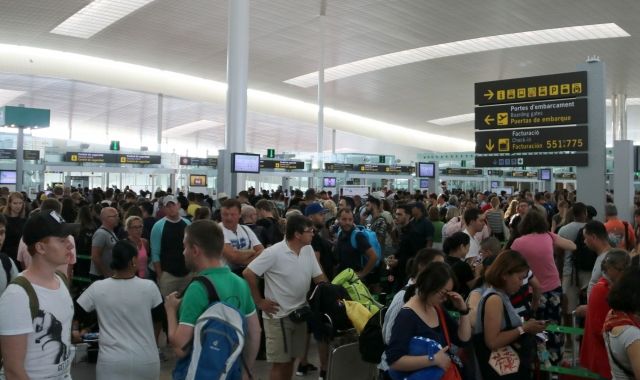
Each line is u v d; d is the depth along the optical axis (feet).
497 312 11.74
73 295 24.58
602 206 25.62
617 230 22.06
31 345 8.26
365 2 66.85
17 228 21.21
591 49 85.25
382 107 141.08
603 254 16.01
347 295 14.67
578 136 26.17
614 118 120.06
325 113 155.53
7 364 8.04
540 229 17.39
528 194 39.91
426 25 75.25
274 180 101.91
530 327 11.82
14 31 79.97
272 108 143.13
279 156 105.91
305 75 111.34
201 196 35.94
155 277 24.56
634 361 9.36
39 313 8.31
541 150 27.30
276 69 103.30
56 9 70.08
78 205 36.11
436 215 28.19
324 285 14.61
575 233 21.65
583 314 14.42
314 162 92.58
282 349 15.05
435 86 116.67
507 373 11.74
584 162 26.02
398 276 23.47
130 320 11.27
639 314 9.86
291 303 15.12
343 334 14.46
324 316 14.44
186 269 20.57
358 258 20.57
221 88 125.29
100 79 108.58
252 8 69.72
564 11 67.67
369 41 84.02
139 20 75.51
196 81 121.90
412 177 101.55
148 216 30.55
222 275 9.63
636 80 104.42
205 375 8.86
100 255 21.27
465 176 109.29
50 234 8.56
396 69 104.06
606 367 12.44
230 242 18.61
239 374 9.47
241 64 46.06
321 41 84.28
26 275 8.52
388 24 75.36
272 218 25.76
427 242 23.38
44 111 60.80
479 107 29.40
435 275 10.44
